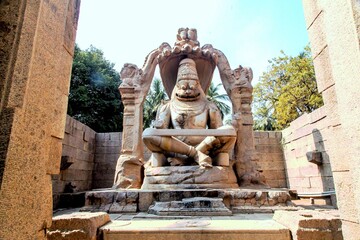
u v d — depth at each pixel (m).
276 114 19.12
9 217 1.59
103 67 19.83
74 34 2.87
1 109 1.68
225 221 3.19
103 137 9.98
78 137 8.41
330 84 2.39
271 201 4.74
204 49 7.65
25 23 1.89
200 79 8.01
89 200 4.95
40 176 1.95
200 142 6.35
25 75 1.82
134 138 6.97
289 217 2.79
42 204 1.96
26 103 1.81
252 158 6.79
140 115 7.21
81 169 8.62
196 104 7.00
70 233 2.49
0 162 1.59
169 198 4.73
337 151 2.29
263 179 6.66
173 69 7.83
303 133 8.10
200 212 4.02
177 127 6.62
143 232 2.71
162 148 5.87
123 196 4.81
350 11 1.94
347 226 2.14
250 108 7.26
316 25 2.60
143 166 6.89
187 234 2.69
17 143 1.69
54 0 2.28
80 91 16.70
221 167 5.64
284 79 19.81
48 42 2.14
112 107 18.16
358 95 1.88
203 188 5.27
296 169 8.62
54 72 2.22
